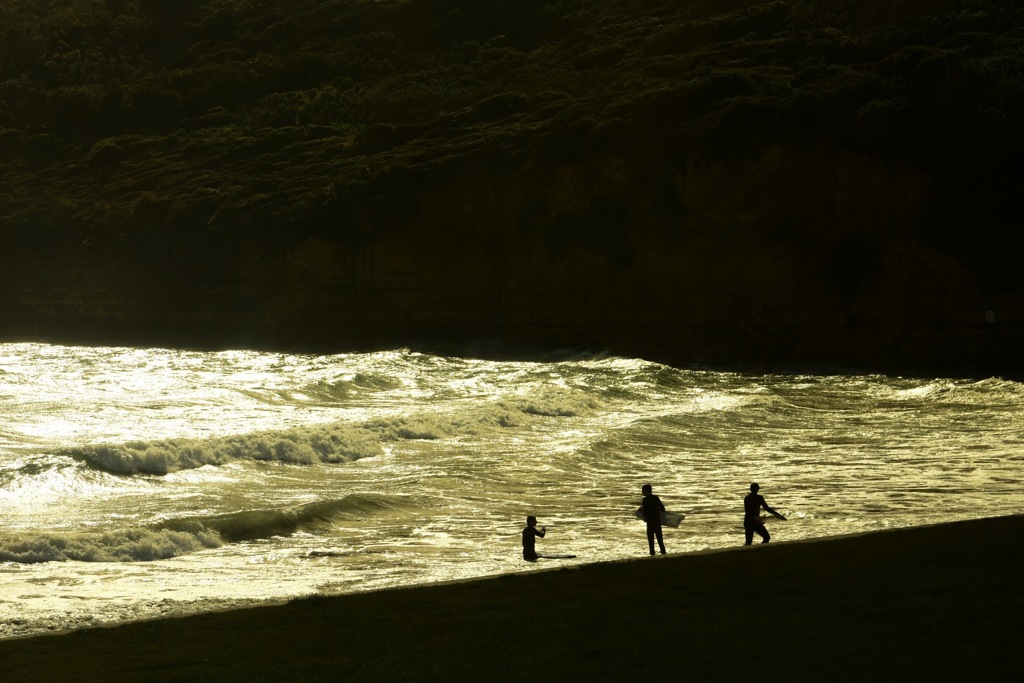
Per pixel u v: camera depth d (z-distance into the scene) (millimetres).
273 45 173000
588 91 119875
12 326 124938
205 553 31016
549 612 22203
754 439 55344
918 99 93312
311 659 19422
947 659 17109
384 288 105125
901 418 63750
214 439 44406
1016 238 86812
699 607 21906
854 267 90312
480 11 164250
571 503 39250
